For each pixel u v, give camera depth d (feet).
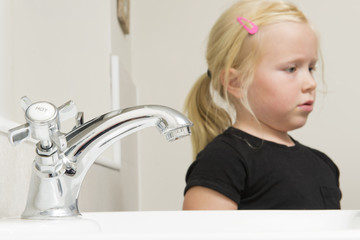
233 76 3.95
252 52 3.84
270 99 3.79
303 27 3.91
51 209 1.53
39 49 3.79
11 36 3.10
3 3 2.96
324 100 6.00
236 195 3.39
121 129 1.53
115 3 4.43
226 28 4.02
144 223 1.90
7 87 2.91
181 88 6.00
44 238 1.01
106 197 3.58
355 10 6.07
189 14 6.07
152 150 5.96
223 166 3.43
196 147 4.49
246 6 4.02
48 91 3.79
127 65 5.41
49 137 1.42
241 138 3.68
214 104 4.42
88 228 1.47
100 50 3.94
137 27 6.07
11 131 1.33
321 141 5.96
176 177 5.91
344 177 5.92
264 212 2.00
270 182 3.56
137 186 5.74
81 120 1.61
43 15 3.87
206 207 3.31
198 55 6.02
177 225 1.91
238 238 0.96
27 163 1.99
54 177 1.53
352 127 5.97
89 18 3.94
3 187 1.68
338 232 0.97
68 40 3.90
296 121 3.83
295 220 1.98
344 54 6.05
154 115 1.48
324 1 6.10
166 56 6.04
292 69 3.86
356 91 6.00
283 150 3.78
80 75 3.87
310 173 3.76
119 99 4.05
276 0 4.07
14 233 1.29
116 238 0.99
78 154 1.55
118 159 4.16
